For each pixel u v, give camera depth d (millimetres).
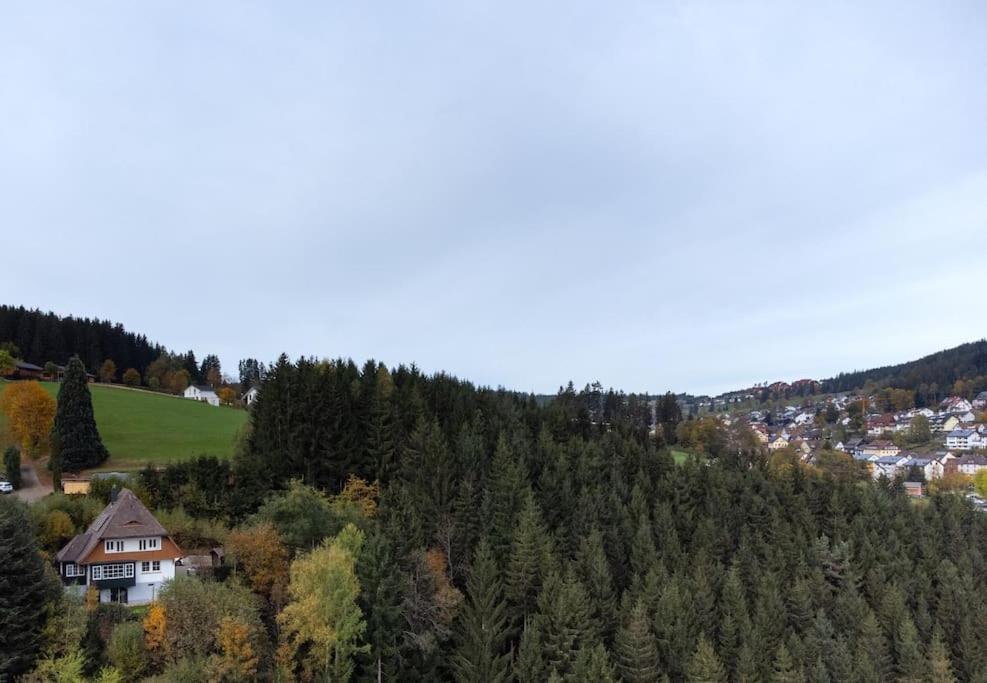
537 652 60312
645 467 113250
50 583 51625
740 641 69812
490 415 119188
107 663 48938
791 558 89750
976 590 88938
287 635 55031
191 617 50031
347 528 61969
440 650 62625
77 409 114062
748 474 115812
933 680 70875
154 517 70312
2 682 44406
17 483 106062
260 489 85938
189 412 165625
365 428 100375
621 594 78438
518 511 81000
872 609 83062
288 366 104375
